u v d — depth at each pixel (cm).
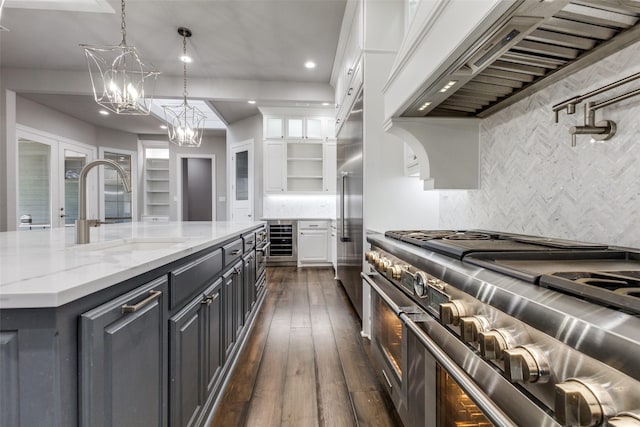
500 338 65
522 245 105
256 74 441
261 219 551
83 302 71
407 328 122
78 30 333
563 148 124
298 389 181
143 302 90
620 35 94
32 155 522
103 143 681
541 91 135
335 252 488
